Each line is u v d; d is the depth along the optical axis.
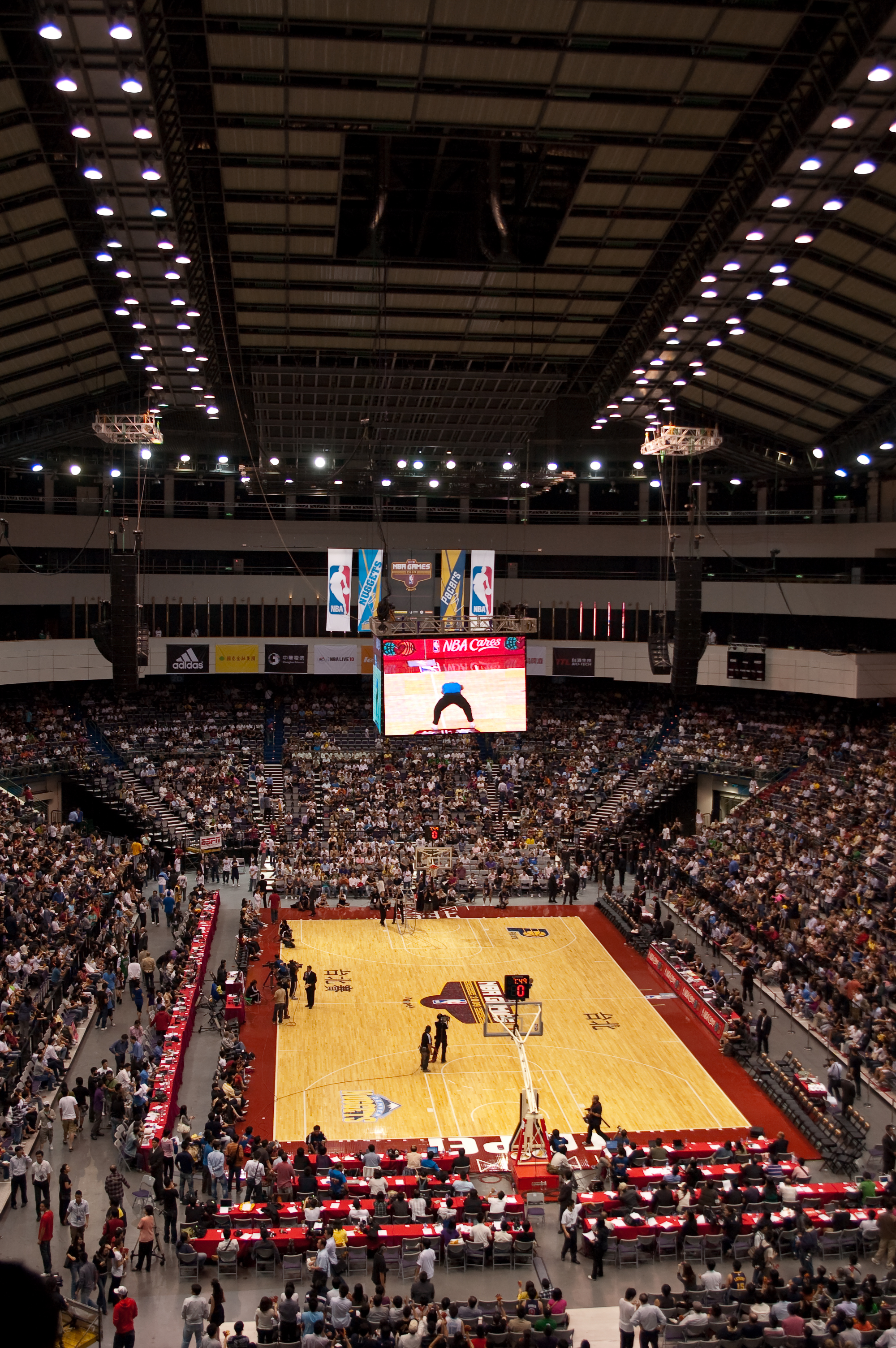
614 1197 25.23
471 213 33.56
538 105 26.89
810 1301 20.62
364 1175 26.83
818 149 26.92
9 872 40.19
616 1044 36.12
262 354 42.28
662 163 29.61
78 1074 31.56
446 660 44.00
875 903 40.66
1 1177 26.30
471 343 41.19
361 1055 35.03
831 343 39.38
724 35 24.34
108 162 26.53
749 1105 32.06
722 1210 24.67
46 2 20.91
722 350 41.78
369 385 43.19
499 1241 23.94
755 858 48.25
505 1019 37.91
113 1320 20.22
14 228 31.86
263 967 42.25
